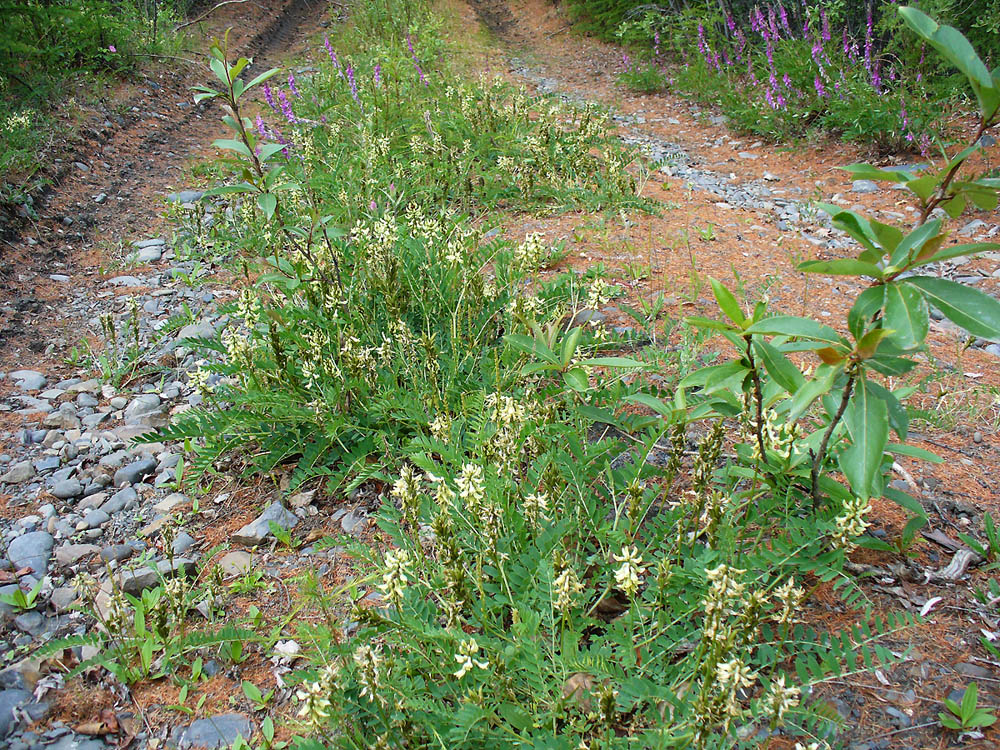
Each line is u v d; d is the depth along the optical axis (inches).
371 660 78.0
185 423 133.0
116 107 361.4
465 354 149.6
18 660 104.3
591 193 257.6
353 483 123.5
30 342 192.1
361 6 589.6
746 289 193.8
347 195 225.1
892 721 85.2
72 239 249.1
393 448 131.8
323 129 313.3
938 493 119.8
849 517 91.6
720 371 89.8
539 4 721.6
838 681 90.0
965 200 81.0
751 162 326.6
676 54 504.1
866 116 306.3
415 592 95.3
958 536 111.0
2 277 218.4
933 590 101.7
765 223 246.8
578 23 642.8
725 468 109.7
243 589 112.8
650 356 151.3
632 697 79.0
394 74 353.1
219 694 97.7
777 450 101.3
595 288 140.0
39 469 145.1
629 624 85.4
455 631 84.7
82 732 93.6
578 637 84.6
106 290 219.9
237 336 140.1
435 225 170.7
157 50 449.4
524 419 111.2
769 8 419.8
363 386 137.0
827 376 80.6
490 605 95.7
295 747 88.3
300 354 146.1
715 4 487.5
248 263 220.1
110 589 115.5
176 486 137.9
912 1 321.4
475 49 585.6
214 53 153.2
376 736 81.0
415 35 490.9
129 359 181.3
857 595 91.7
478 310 152.6
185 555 121.5
